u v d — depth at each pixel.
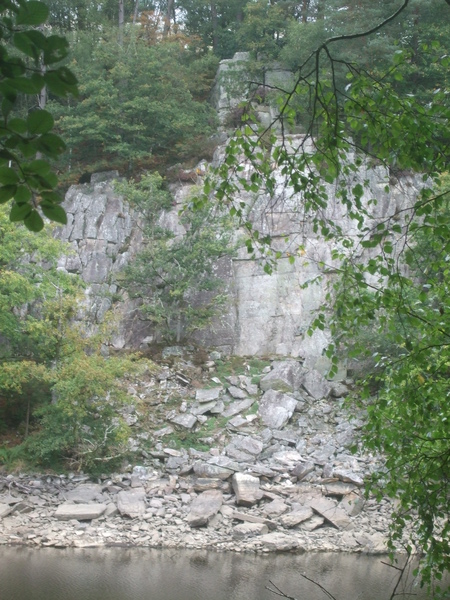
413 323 6.25
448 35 33.31
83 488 24.84
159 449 27.94
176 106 41.66
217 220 33.22
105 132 39.62
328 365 32.94
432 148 6.26
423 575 5.88
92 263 36.25
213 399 30.95
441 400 6.14
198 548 21.27
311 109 6.61
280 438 28.97
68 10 48.94
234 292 35.84
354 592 16.50
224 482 25.55
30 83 2.73
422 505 6.04
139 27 45.72
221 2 52.25
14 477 25.22
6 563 18.70
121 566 18.89
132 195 34.38
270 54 41.94
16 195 2.88
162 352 33.59
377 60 34.97
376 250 33.00
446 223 6.13
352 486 25.03
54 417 25.95
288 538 21.88
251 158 6.34
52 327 26.80
